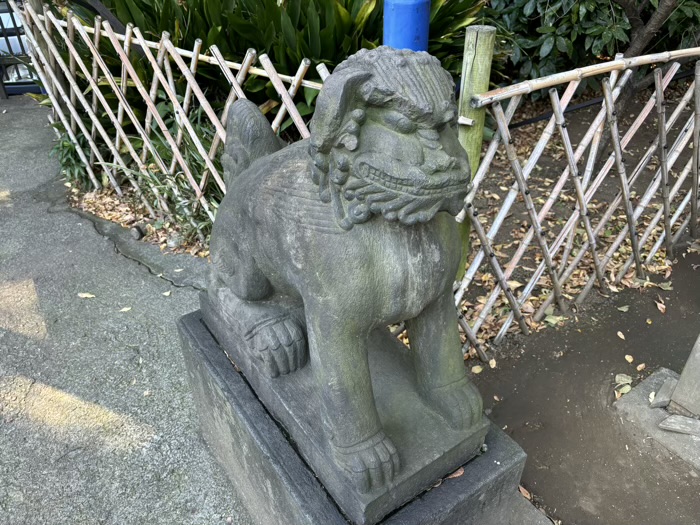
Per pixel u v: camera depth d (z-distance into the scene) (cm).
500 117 171
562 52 428
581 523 164
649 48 434
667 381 202
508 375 214
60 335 239
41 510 170
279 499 129
